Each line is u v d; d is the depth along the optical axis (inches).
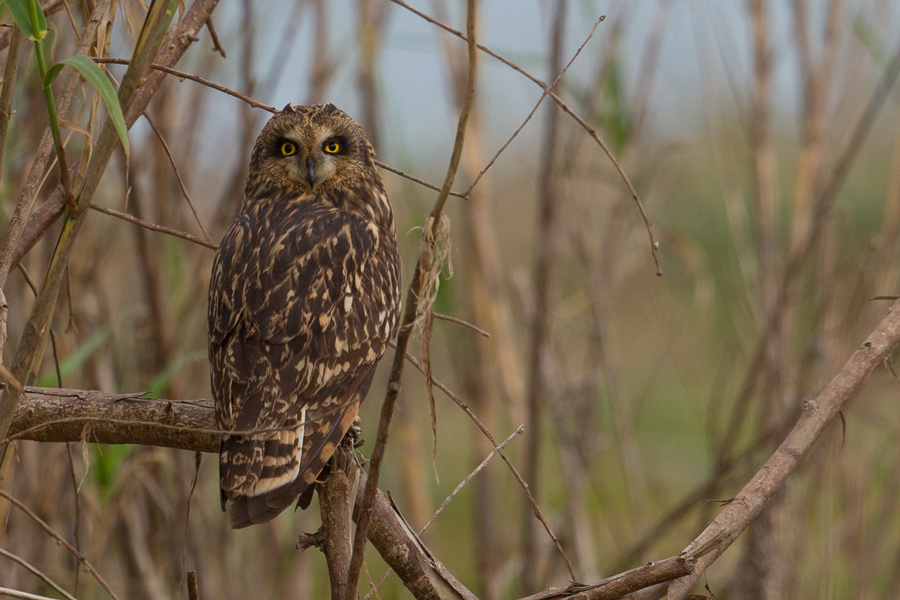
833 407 219.3
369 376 254.5
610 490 569.0
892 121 690.2
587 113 386.0
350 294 258.5
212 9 247.1
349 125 319.6
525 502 402.9
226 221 376.5
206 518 385.1
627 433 426.6
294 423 231.8
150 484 343.6
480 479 421.1
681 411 677.9
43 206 237.5
